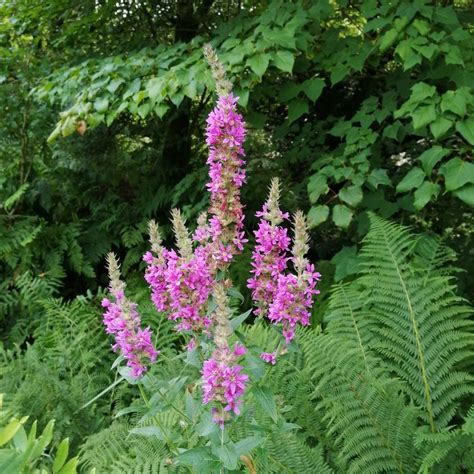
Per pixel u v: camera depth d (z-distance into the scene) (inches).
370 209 119.6
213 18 178.7
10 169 185.5
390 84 123.0
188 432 62.3
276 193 57.4
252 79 107.3
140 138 207.9
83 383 115.3
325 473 76.8
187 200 167.2
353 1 133.3
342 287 109.3
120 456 80.0
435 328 94.9
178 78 109.9
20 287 172.6
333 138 150.1
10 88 179.0
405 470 79.7
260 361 52.6
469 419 72.3
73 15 173.3
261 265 57.6
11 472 32.8
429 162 93.7
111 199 188.7
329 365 86.0
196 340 56.8
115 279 57.2
